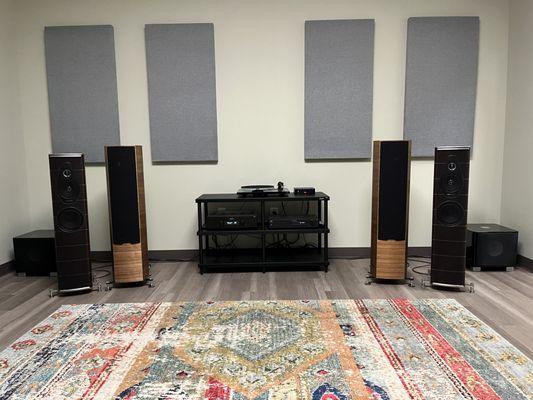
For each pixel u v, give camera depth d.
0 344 1.92
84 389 1.55
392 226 2.61
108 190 2.58
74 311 2.30
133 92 3.24
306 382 1.58
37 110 3.27
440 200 2.45
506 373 1.62
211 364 1.71
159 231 3.34
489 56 3.21
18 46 3.20
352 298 2.45
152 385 1.57
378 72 3.22
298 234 3.37
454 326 2.04
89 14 3.18
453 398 1.46
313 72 3.19
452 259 2.47
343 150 3.26
